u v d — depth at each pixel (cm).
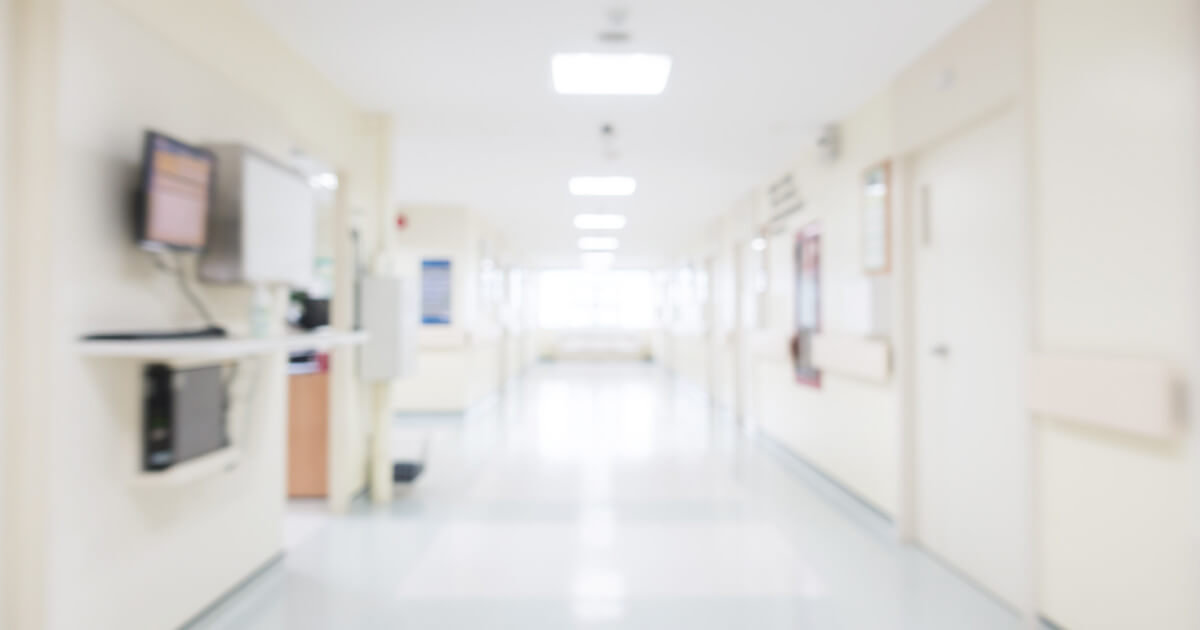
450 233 830
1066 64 248
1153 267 209
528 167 618
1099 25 231
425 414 830
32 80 193
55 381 195
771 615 288
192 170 234
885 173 402
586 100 435
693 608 295
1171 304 203
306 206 312
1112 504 229
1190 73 195
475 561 352
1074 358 237
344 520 425
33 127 193
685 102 436
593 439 710
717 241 930
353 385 448
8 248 193
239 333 298
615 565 347
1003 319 299
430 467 574
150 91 236
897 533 385
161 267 241
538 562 351
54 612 197
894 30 328
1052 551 259
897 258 387
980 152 316
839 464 480
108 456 217
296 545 376
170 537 250
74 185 202
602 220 955
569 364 1856
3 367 192
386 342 453
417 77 396
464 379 830
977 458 319
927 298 368
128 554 228
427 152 568
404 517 431
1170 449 205
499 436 724
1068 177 247
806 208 557
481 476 543
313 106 381
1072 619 248
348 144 438
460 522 421
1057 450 256
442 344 827
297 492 465
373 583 322
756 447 671
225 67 286
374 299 451
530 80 400
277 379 334
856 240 448
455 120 481
